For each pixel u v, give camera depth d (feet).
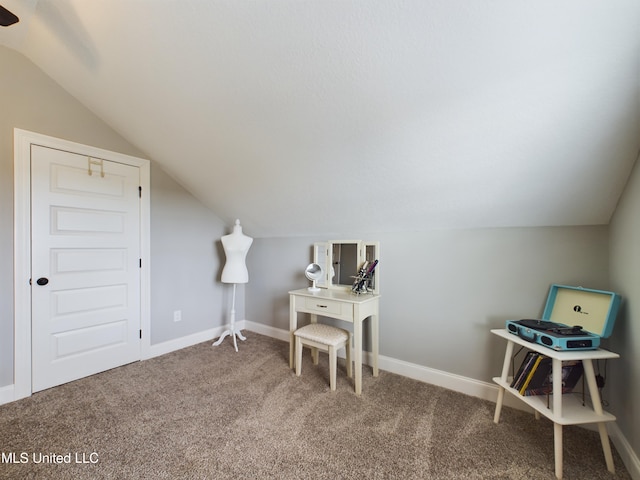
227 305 10.64
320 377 7.07
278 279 10.16
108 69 5.60
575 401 4.58
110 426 5.08
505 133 4.24
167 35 4.45
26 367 6.07
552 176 4.62
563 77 3.39
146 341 8.20
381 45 3.67
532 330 4.66
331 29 3.66
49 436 4.79
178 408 5.64
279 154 6.24
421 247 7.05
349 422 5.23
